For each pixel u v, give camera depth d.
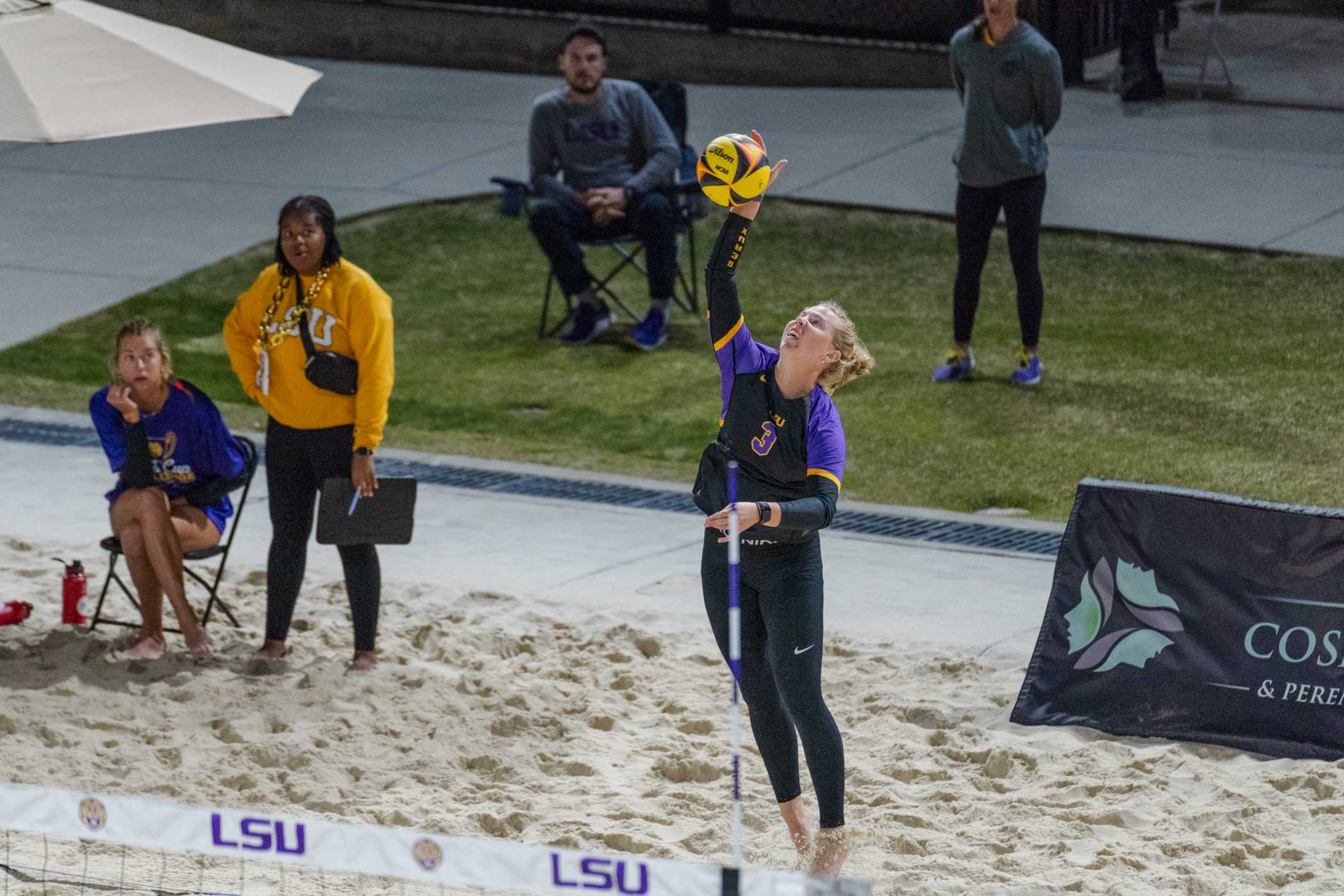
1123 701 23.67
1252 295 44.56
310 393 25.12
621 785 22.27
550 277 43.62
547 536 32.25
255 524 32.84
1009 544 31.62
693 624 27.75
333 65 69.88
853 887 13.05
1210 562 23.56
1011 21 37.16
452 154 58.28
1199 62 63.25
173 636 27.16
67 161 58.91
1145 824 20.72
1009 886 18.84
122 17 24.19
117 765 22.38
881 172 54.75
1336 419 37.12
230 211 53.34
